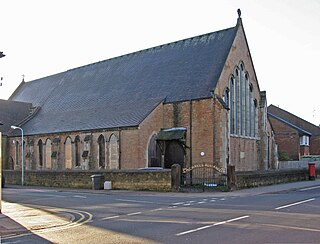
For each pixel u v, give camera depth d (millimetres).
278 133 57000
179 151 33500
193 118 32938
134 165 33031
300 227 11000
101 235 10898
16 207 18250
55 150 41281
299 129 56438
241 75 36938
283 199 18469
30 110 51906
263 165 38406
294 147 56031
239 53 36594
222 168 30844
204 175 29219
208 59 35875
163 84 37219
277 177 30094
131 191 26938
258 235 10016
